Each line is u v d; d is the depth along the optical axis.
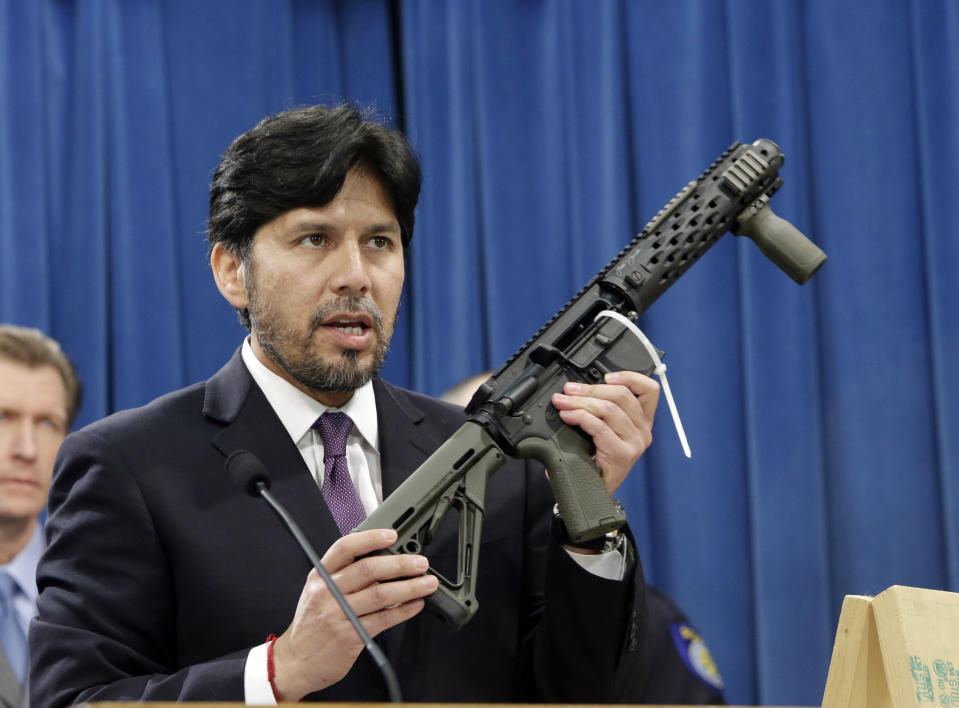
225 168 1.60
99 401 3.17
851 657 1.22
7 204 3.14
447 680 1.52
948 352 2.95
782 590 2.99
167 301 3.22
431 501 1.36
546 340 1.47
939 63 3.02
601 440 1.42
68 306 3.21
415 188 1.59
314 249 1.54
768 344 3.07
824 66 3.11
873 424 3.01
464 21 3.34
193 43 3.28
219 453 1.57
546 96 3.29
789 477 3.02
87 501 1.51
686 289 3.16
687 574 3.10
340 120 1.54
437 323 3.29
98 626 1.45
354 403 1.66
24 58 3.19
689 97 3.17
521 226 3.27
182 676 1.35
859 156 3.07
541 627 1.56
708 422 3.12
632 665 1.52
